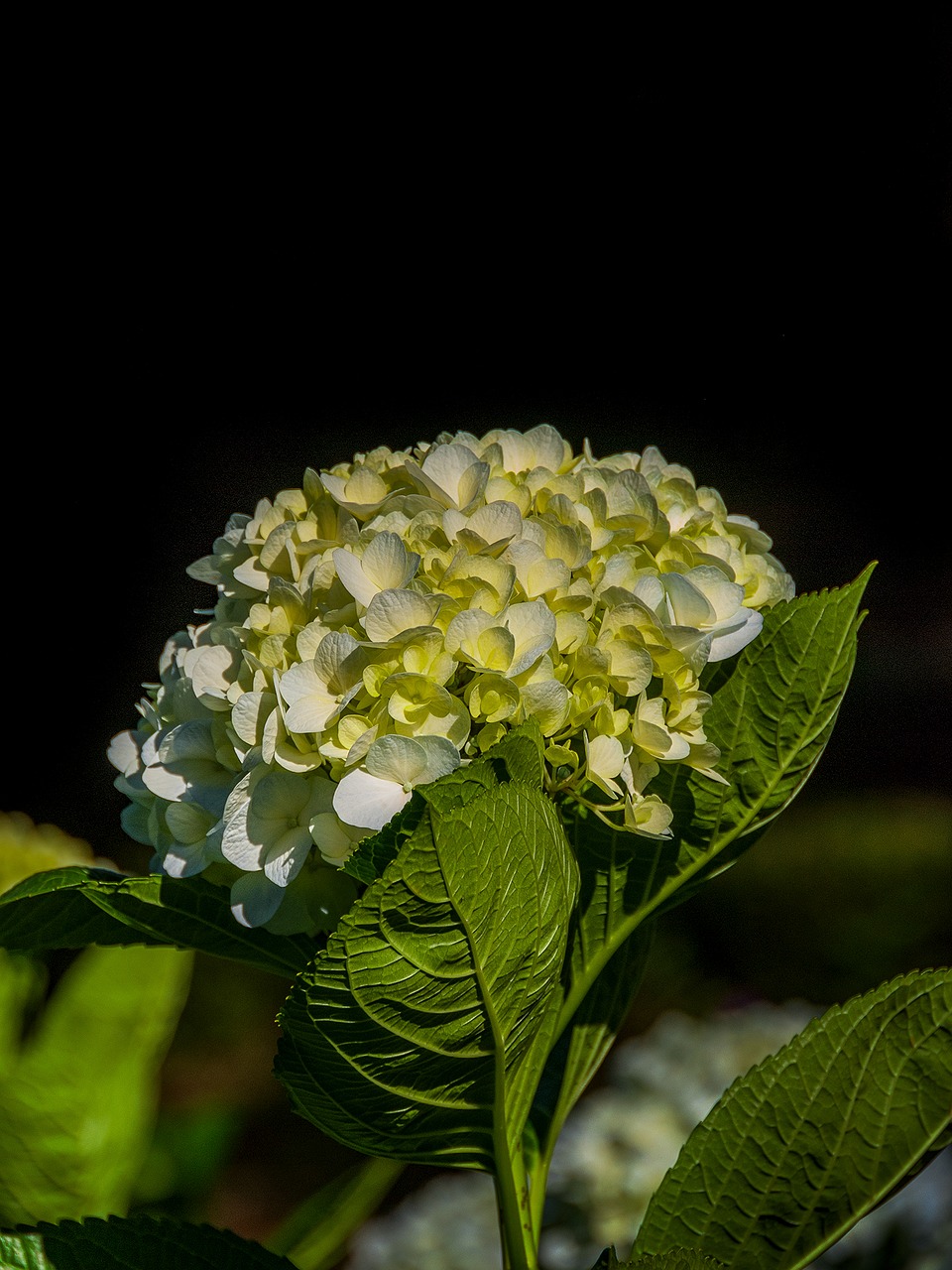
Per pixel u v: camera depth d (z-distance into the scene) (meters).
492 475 0.84
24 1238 0.82
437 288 5.15
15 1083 0.98
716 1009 2.67
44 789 3.86
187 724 0.82
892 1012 0.83
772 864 3.17
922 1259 1.07
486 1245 1.45
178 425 4.63
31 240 4.90
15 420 4.51
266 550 0.83
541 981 0.79
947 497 5.14
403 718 0.79
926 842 3.23
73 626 4.21
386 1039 0.78
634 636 0.81
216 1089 2.73
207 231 5.10
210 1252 0.83
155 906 0.82
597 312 5.11
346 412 4.85
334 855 0.79
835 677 0.84
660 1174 1.28
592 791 0.83
